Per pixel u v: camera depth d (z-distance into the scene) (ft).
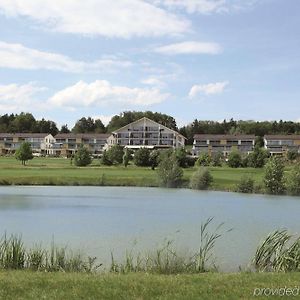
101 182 284.82
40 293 44.68
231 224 133.49
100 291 45.47
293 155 460.96
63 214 151.53
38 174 305.12
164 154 377.09
